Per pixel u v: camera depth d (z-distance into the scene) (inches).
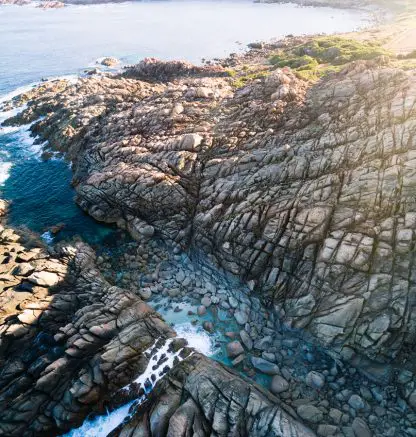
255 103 1382.9
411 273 746.2
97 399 735.7
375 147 924.0
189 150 1248.2
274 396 735.1
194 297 978.7
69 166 1621.6
